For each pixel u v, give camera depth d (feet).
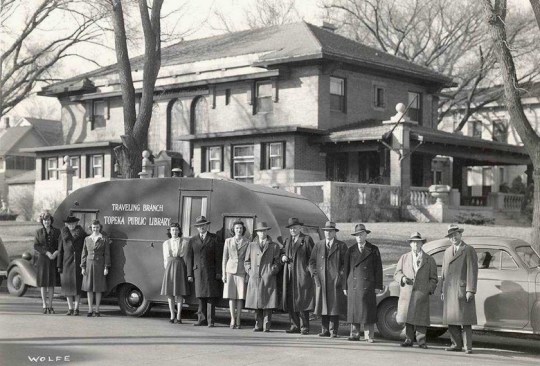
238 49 142.31
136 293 53.06
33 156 257.34
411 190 115.85
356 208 106.01
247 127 135.33
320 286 44.52
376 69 133.28
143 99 81.10
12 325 44.14
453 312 40.60
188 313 56.70
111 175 153.48
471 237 44.78
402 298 42.19
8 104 164.35
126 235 53.52
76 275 51.37
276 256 46.44
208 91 141.79
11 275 62.75
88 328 44.04
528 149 58.54
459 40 179.32
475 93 175.42
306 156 124.57
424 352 39.88
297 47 129.39
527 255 43.60
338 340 43.62
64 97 168.96
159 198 53.06
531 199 137.69
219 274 48.75
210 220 51.42
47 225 52.21
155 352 35.99
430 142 119.65
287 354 36.58
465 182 156.35
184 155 145.28
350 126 127.75
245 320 54.24
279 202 51.70
